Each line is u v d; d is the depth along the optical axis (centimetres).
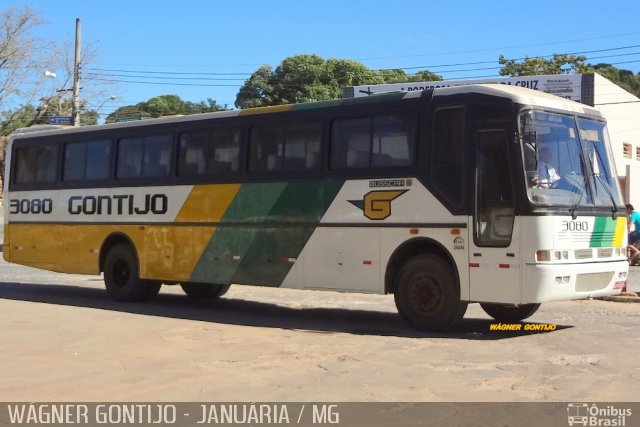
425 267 1045
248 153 1251
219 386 732
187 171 1340
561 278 961
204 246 1302
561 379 754
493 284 977
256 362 842
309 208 1162
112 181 1464
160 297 1591
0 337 1005
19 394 703
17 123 4691
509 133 977
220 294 1585
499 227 977
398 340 988
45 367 813
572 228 988
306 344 959
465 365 822
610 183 1091
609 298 1419
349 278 1114
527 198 955
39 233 1598
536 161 976
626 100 3359
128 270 1450
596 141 1092
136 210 1417
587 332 1045
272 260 1205
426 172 1041
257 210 1228
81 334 1034
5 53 4409
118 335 1028
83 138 1529
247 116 1259
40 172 1609
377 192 1087
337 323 1182
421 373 784
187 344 957
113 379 761
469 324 1142
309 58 5028
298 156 1186
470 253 995
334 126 1148
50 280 2014
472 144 1005
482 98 1007
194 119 1339
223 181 1280
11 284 1895
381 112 1097
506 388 719
